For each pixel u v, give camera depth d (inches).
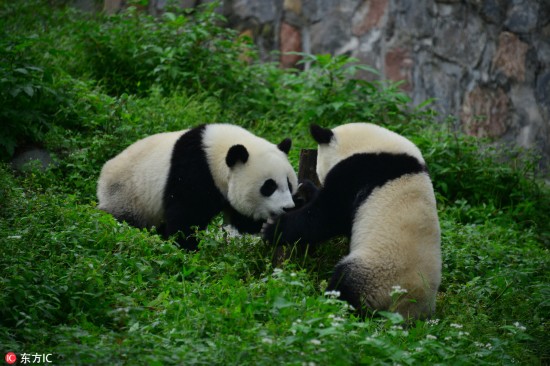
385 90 987.9
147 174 644.1
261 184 603.2
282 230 566.6
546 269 654.5
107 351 381.4
